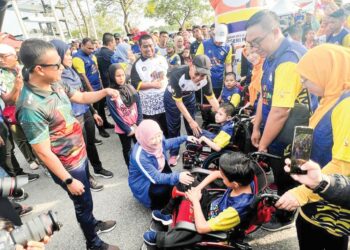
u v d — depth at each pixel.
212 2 5.01
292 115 2.05
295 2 7.27
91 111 3.86
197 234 1.80
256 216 1.81
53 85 1.98
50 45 1.71
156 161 2.60
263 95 2.31
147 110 3.96
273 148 2.30
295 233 2.48
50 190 3.74
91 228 2.27
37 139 1.74
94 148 3.73
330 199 1.11
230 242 1.85
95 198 3.39
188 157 3.26
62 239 2.75
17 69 2.98
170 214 2.50
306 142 1.10
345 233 1.34
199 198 2.07
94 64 5.44
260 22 1.95
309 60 1.27
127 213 3.04
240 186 1.87
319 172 1.08
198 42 6.90
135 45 8.45
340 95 1.20
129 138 3.50
